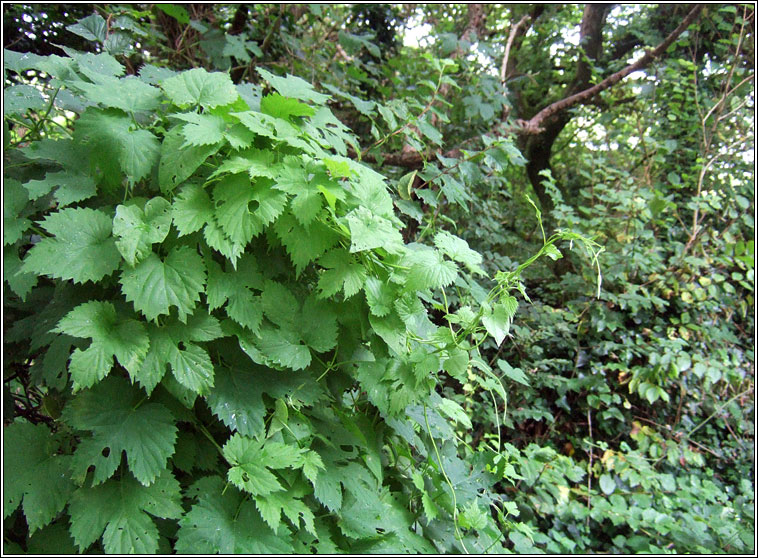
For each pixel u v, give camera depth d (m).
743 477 2.75
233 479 0.89
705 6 3.60
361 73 2.88
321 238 1.04
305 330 1.07
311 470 0.94
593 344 3.11
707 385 2.93
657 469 2.78
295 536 0.98
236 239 0.95
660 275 3.22
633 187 3.38
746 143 3.44
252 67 2.93
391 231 1.05
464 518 1.18
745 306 3.32
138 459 0.86
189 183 0.99
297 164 1.04
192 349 0.93
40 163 1.05
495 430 2.72
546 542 2.03
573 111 3.81
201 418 1.06
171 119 1.06
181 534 0.85
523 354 3.04
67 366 0.90
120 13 1.79
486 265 3.07
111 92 1.01
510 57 4.86
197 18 3.01
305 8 3.39
